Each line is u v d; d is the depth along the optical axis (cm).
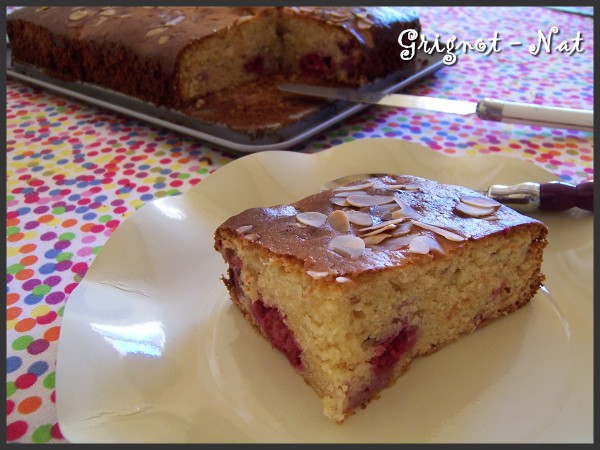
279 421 13
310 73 32
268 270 14
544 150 24
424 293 14
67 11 33
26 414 12
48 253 18
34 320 15
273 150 23
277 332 14
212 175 20
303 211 16
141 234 17
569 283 16
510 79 31
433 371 14
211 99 28
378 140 21
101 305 15
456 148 25
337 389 13
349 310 13
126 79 29
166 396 13
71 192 22
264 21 31
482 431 12
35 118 29
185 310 16
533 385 14
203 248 18
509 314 16
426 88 30
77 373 13
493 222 15
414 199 16
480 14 42
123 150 25
